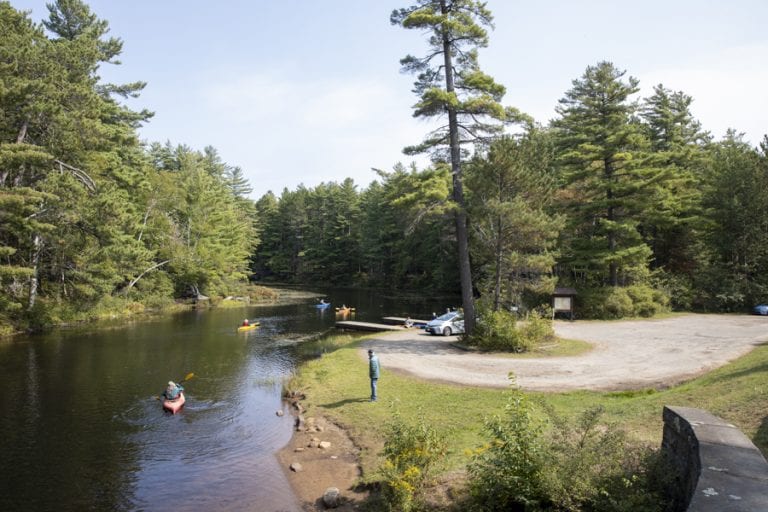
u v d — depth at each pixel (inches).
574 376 679.7
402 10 970.1
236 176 4252.0
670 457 276.4
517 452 297.6
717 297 1524.4
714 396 435.2
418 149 1019.9
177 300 2214.6
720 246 1603.1
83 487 437.4
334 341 1163.9
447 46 974.4
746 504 181.2
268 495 416.2
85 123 1192.8
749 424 342.3
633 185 1391.5
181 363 952.9
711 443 233.9
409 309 2086.6
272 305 2260.1
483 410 536.7
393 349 970.1
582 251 1465.3
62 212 1212.5
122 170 1776.6
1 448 525.7
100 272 1477.6
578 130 1670.8
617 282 1563.7
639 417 430.9
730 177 1587.1
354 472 446.6
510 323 927.7
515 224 928.9
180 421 615.8
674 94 2027.6
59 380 812.0
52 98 1128.2
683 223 1675.7
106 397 717.9
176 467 479.2
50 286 1512.1
